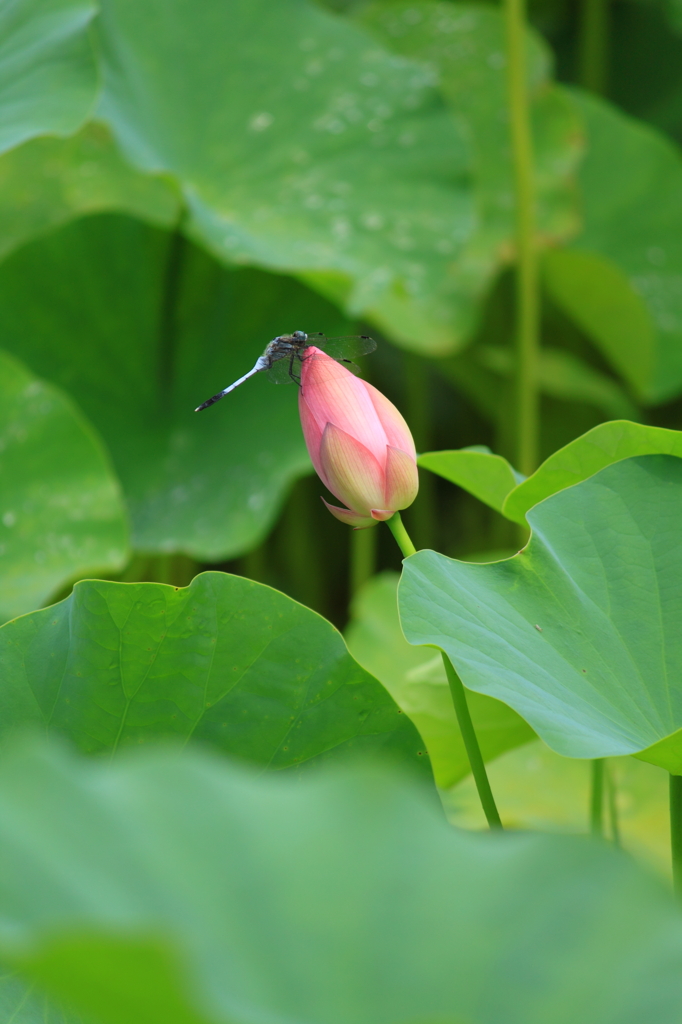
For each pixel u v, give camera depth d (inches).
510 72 216.8
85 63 186.1
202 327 218.4
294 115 215.3
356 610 211.2
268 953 152.6
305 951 153.6
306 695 173.8
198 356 218.1
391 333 221.1
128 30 207.9
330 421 174.9
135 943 121.3
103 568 188.1
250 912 159.3
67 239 214.5
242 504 195.6
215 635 173.8
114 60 201.3
